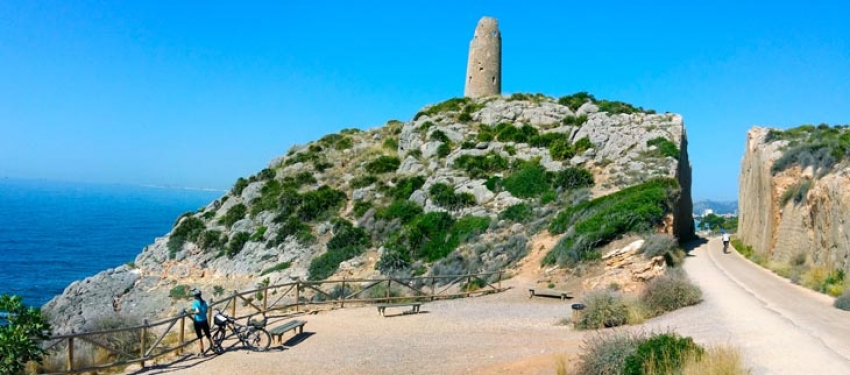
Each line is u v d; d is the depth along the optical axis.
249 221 49.44
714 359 10.99
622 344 11.96
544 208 40.72
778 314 18.64
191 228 51.00
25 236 155.12
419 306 24.06
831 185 26.95
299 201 49.81
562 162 46.47
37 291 77.88
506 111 57.69
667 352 11.16
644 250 27.12
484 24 66.81
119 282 45.16
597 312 18.45
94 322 18.16
